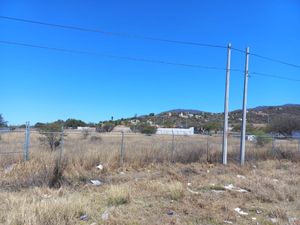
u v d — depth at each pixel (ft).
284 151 97.66
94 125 292.81
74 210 30.99
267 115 379.96
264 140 128.47
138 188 44.52
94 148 70.03
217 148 90.48
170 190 41.52
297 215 35.45
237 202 40.22
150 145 80.74
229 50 81.15
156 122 435.53
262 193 43.73
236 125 306.96
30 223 26.32
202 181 54.13
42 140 82.99
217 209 36.19
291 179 58.08
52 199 34.27
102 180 53.72
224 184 52.16
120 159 67.05
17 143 85.61
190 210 35.27
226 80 81.30
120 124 373.40
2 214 29.04
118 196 37.22
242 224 31.94
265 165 79.51
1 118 105.19
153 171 64.75
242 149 81.71
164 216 32.96
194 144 90.58
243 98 83.25
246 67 83.30
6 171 49.83
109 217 31.40
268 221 32.96
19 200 34.01
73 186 47.65
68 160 57.88
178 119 472.44
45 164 53.01
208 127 326.03
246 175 63.62
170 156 75.56
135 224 29.96
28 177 47.34
